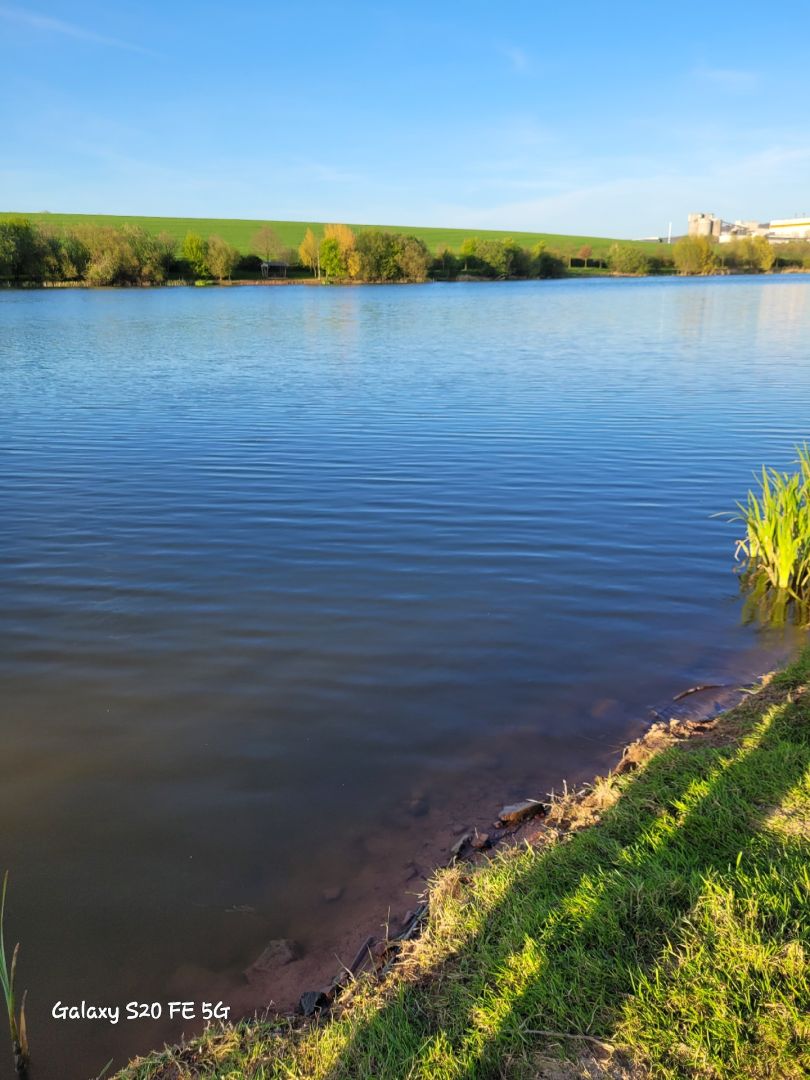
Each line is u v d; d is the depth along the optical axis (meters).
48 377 23.55
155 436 15.66
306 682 6.27
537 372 24.33
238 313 52.09
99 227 97.62
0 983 3.58
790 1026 2.79
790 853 3.65
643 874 3.60
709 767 4.54
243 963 3.65
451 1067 2.78
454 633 7.16
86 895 4.10
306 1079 2.87
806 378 22.22
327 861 4.31
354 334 37.44
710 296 67.44
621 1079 2.70
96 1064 3.19
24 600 7.84
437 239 163.88
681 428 16.11
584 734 5.52
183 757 5.29
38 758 5.28
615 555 9.23
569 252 143.50
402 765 5.19
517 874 3.78
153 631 7.16
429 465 13.38
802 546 8.16
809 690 5.64
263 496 11.57
